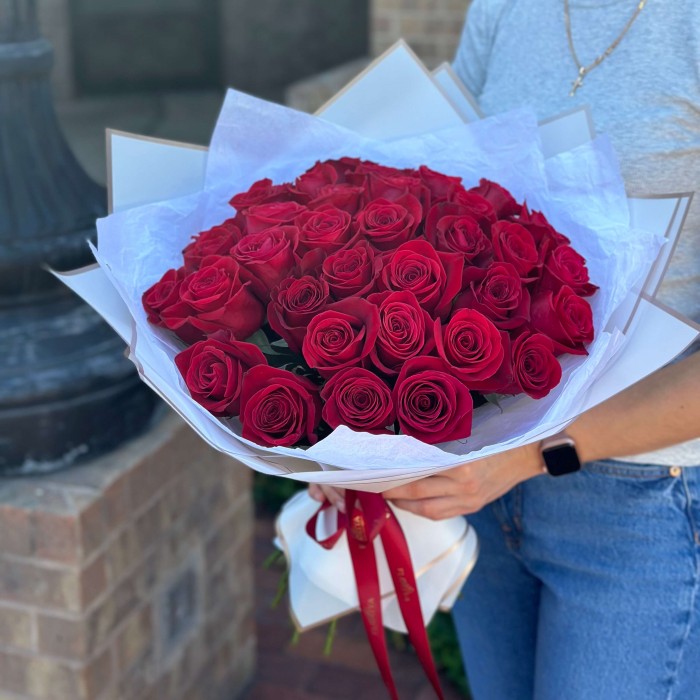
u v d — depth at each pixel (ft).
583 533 4.84
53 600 6.07
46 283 6.15
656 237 3.93
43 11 23.95
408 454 3.47
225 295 3.84
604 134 4.33
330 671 8.59
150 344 3.91
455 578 5.06
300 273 3.94
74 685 6.23
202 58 26.37
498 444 3.59
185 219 4.55
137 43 25.80
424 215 4.18
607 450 4.42
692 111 4.30
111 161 4.56
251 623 8.41
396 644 8.81
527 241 4.04
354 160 4.58
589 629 4.84
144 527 6.63
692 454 4.54
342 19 25.93
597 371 3.78
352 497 4.64
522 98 4.86
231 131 4.66
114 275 4.05
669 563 4.65
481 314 3.67
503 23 5.01
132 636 6.64
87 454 6.36
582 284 4.04
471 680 5.92
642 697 4.75
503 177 4.68
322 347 3.67
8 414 6.00
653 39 4.36
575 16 4.61
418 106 4.96
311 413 3.66
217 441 3.68
